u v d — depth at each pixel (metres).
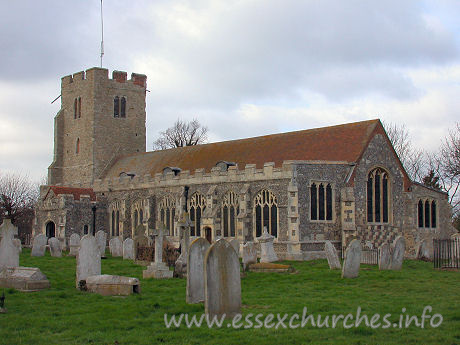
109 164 69.88
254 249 32.28
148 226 55.59
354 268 27.12
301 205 41.47
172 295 21.42
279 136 51.72
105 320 16.78
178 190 52.91
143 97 73.50
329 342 14.27
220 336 14.88
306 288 23.69
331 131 48.06
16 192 85.81
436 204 49.34
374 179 44.88
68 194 61.25
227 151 54.44
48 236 63.56
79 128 71.31
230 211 47.59
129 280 21.52
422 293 22.09
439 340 14.42
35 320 16.75
